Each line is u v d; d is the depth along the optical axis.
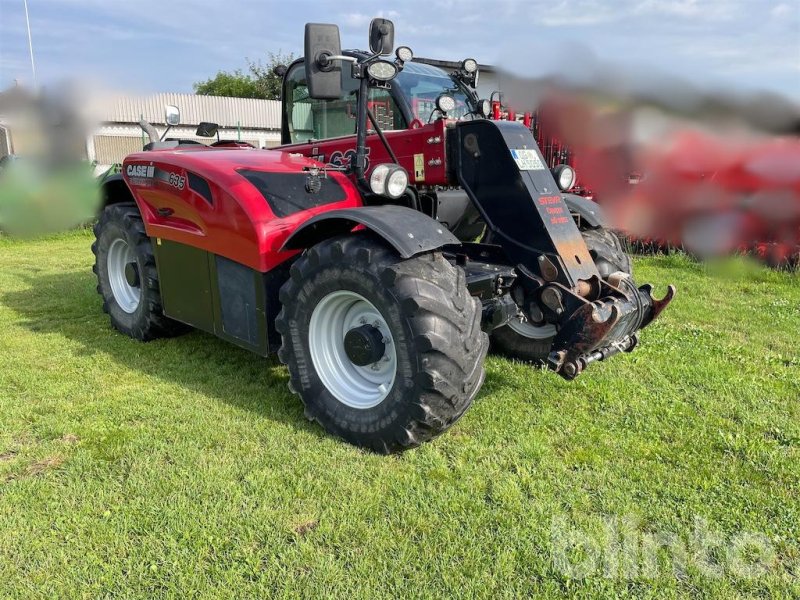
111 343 4.35
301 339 3.00
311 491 2.47
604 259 3.50
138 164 3.85
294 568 2.07
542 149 7.45
